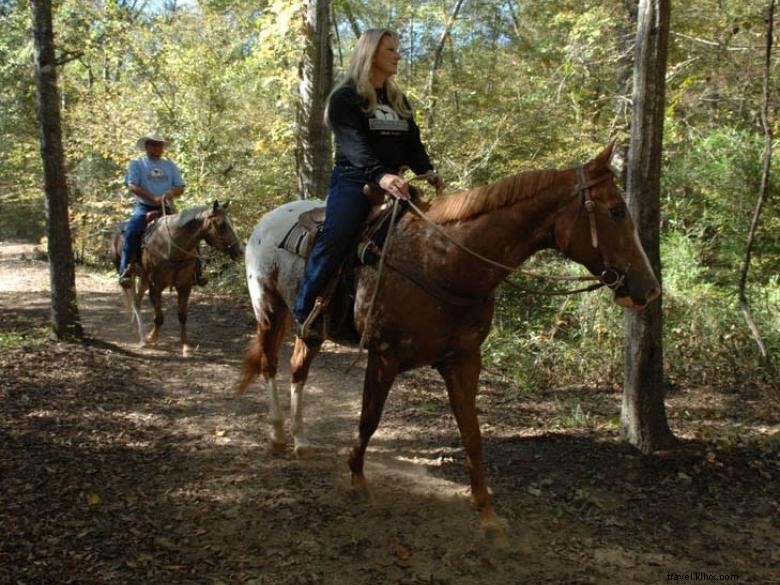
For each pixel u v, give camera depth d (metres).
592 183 3.55
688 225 10.03
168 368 7.86
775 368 7.27
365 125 4.09
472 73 15.60
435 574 3.75
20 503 4.24
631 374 5.30
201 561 3.79
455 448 5.57
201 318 11.00
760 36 9.59
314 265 4.31
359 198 4.15
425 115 13.48
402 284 3.95
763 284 8.88
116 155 15.41
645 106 4.92
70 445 5.27
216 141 15.49
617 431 5.79
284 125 14.02
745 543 4.13
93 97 15.98
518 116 13.05
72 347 8.20
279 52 12.50
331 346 9.18
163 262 8.51
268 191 15.13
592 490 4.73
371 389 4.27
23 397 6.24
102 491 4.53
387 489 4.78
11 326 9.64
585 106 12.99
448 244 3.81
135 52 15.53
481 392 7.24
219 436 5.76
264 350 5.47
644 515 4.42
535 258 9.98
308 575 3.70
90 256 17.28
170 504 4.45
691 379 7.54
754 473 4.95
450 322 3.87
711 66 10.09
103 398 6.50
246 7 15.80
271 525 4.23
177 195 9.26
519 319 8.84
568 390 7.41
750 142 9.17
